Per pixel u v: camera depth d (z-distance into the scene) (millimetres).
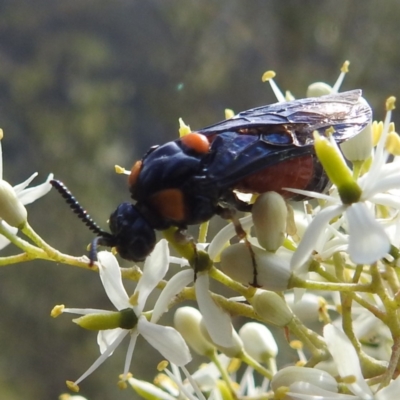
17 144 217
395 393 57
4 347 184
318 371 58
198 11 217
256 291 60
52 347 185
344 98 62
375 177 58
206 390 70
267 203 58
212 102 208
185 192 57
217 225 141
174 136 211
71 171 208
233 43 207
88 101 220
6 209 60
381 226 56
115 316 60
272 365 70
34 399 177
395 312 58
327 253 60
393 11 183
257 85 201
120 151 213
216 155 58
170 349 60
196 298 59
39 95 227
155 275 61
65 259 61
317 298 71
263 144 59
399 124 177
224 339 59
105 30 235
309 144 59
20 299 189
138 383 68
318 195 58
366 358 60
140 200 58
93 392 173
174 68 217
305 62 191
